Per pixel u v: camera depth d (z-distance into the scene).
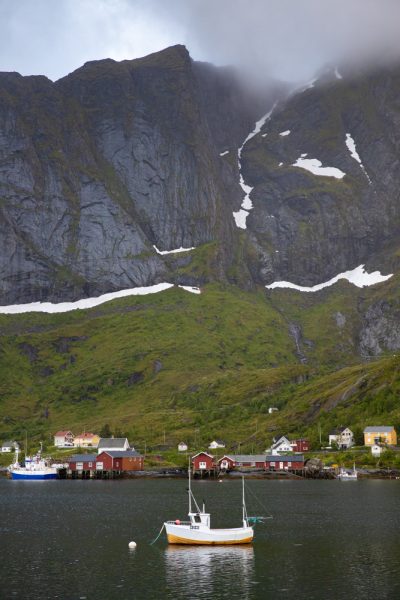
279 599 77.88
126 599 78.44
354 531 120.56
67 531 123.62
